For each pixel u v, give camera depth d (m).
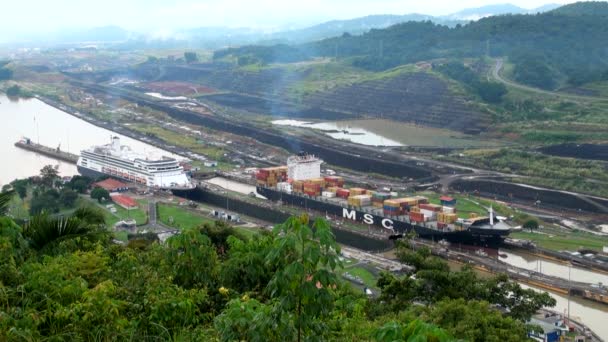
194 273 47.34
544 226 178.00
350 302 45.03
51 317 32.16
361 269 129.38
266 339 28.50
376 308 74.25
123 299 38.34
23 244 45.53
